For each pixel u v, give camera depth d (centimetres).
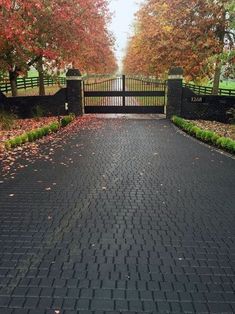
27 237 512
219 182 784
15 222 564
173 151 1105
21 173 840
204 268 434
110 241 502
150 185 759
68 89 1855
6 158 983
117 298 375
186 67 2055
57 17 1482
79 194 696
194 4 1970
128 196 689
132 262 446
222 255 466
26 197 677
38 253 466
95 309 358
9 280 405
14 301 369
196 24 1983
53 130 1408
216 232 534
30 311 354
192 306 363
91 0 1791
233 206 641
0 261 446
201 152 1094
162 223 565
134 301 370
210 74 2191
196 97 1823
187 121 1619
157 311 355
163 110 1953
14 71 1797
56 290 388
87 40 1788
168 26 2064
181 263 445
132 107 1958
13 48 1472
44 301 370
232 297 378
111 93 1927
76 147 1143
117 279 409
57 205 636
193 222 570
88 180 789
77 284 398
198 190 729
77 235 519
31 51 1473
